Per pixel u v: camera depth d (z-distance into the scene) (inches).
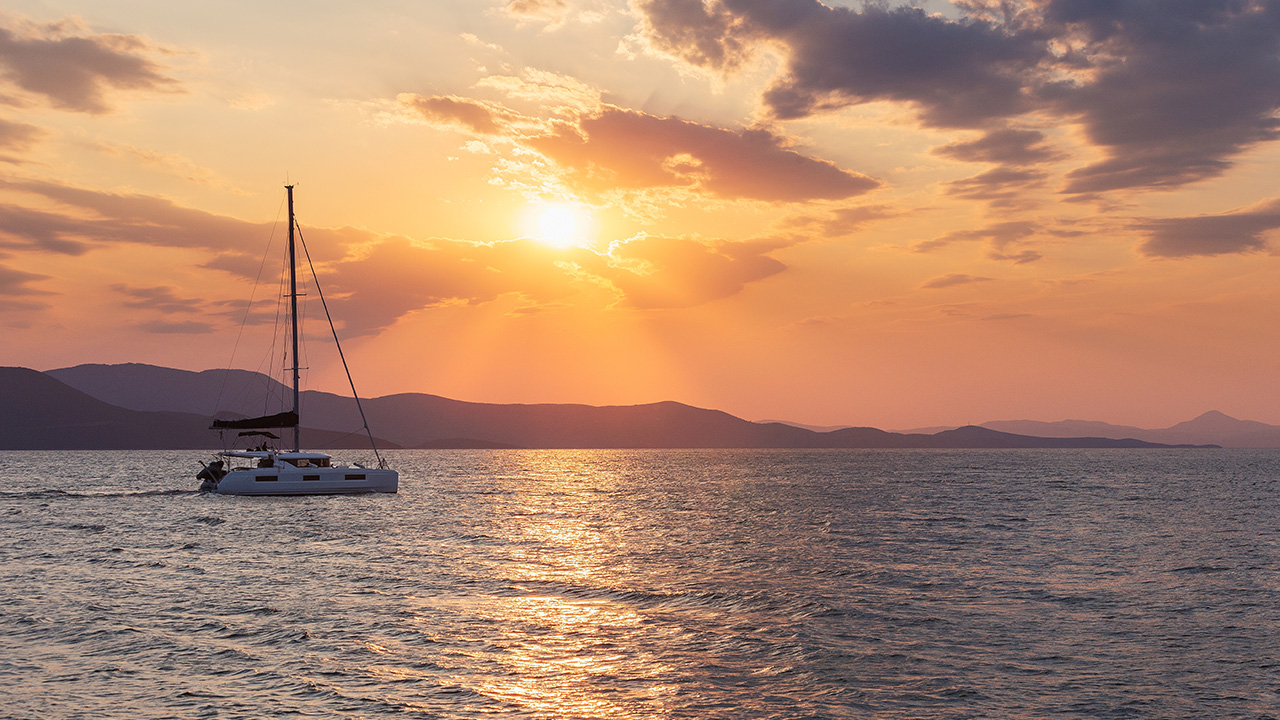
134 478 4389.8
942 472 5516.7
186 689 675.4
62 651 783.1
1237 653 809.5
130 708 631.8
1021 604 1026.1
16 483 3801.7
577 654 786.2
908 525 1969.7
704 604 1010.7
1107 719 632.4
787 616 948.0
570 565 1317.7
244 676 709.9
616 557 1412.4
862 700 668.1
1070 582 1182.9
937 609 991.6
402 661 755.4
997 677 730.2
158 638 828.6
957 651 809.5
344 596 1046.4
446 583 1144.2
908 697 676.7
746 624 908.0
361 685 688.4
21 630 861.2
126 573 1222.3
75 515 2096.5
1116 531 1863.9
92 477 4512.8
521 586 1123.9
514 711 635.5
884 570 1279.5
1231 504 2696.9
